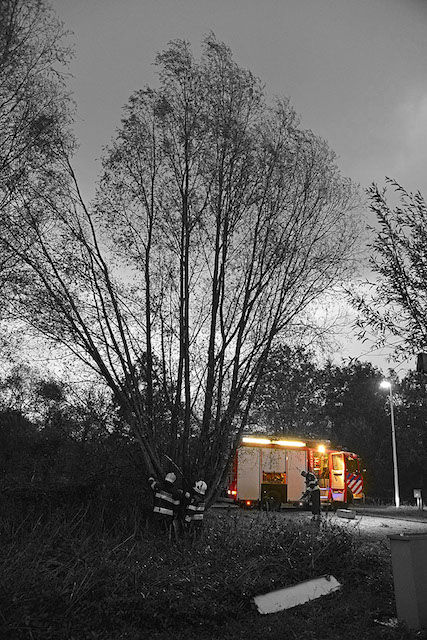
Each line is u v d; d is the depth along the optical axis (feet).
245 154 38.17
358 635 19.51
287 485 69.21
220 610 21.31
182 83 38.34
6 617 17.94
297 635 19.92
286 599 23.67
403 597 19.77
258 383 36.35
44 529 27.17
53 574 20.99
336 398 127.13
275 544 29.37
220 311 36.73
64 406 36.65
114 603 19.72
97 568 21.74
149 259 36.96
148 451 34.37
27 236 33.65
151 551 26.58
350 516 58.59
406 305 21.44
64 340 34.71
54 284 34.40
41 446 35.60
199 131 38.24
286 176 38.24
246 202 37.88
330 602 23.81
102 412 36.68
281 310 36.73
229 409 36.19
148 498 34.71
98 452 35.78
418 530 51.39
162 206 37.40
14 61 32.86
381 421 138.10
